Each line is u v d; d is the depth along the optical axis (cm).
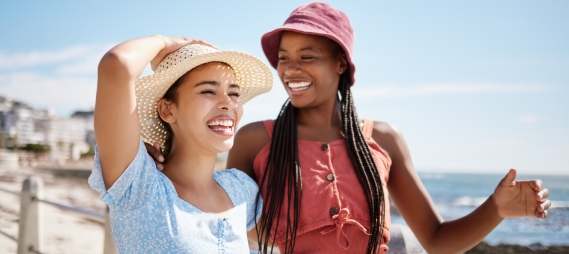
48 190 3047
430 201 272
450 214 2972
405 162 273
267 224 243
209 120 208
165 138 234
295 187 242
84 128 15188
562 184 6519
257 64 233
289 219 239
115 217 193
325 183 243
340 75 277
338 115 278
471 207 3303
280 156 252
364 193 246
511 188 229
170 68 201
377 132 272
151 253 186
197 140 208
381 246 242
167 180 204
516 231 2028
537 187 221
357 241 239
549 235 1906
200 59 204
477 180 6756
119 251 193
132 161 187
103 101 177
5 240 713
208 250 196
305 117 268
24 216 403
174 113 215
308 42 255
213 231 204
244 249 213
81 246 837
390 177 275
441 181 6462
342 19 266
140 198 192
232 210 221
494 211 238
